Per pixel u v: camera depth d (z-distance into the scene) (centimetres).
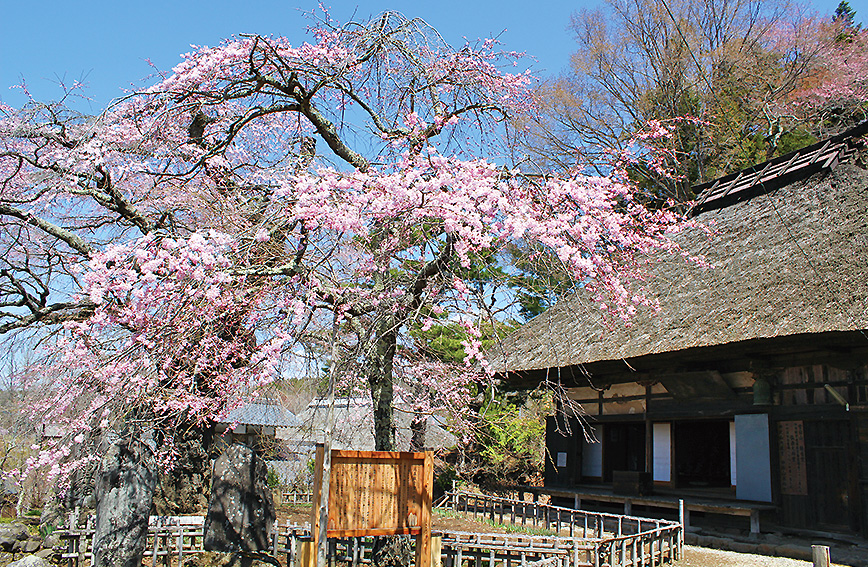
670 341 840
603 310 949
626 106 1805
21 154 499
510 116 629
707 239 1065
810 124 1675
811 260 799
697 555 683
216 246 408
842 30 1745
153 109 548
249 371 495
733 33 1748
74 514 668
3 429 827
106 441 515
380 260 498
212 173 561
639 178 1461
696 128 1636
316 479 442
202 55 553
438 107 619
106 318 410
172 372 475
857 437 727
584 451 1146
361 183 454
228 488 548
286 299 471
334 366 478
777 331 709
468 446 1000
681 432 1254
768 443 811
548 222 460
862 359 725
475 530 848
